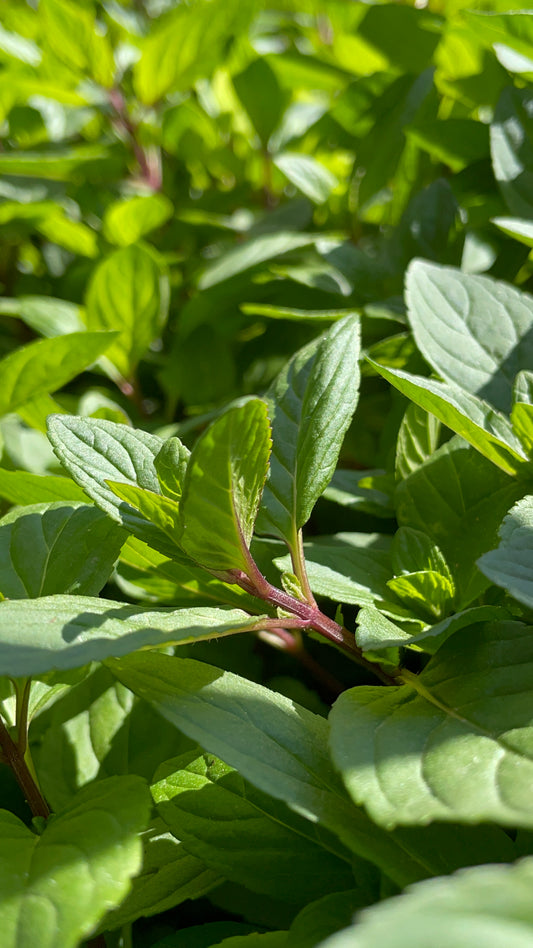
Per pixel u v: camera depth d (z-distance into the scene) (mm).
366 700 479
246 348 691
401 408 579
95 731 532
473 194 646
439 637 492
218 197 801
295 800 460
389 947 385
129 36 843
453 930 396
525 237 546
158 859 493
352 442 621
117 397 668
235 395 648
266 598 489
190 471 466
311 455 499
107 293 638
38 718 543
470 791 452
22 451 609
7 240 843
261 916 496
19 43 877
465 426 503
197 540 480
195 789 489
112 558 507
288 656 583
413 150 654
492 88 665
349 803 468
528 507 485
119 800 469
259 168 842
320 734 480
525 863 431
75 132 922
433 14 684
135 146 817
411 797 453
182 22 729
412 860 462
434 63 713
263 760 467
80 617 472
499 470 520
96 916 447
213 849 481
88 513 517
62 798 520
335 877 479
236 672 565
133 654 489
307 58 778
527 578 465
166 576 523
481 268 644
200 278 659
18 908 448
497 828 472
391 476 547
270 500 500
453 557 516
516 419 508
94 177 805
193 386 667
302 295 655
